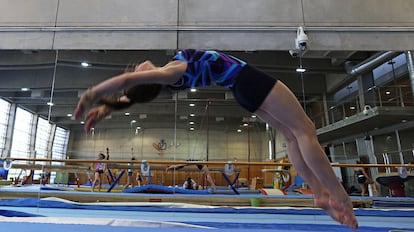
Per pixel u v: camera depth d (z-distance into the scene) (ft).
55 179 14.53
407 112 14.80
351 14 16.34
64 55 15.99
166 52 15.97
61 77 15.58
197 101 14.80
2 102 14.98
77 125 14.64
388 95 15.10
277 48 15.98
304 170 5.13
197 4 16.53
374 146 14.51
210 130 14.51
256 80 4.75
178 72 4.57
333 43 15.97
